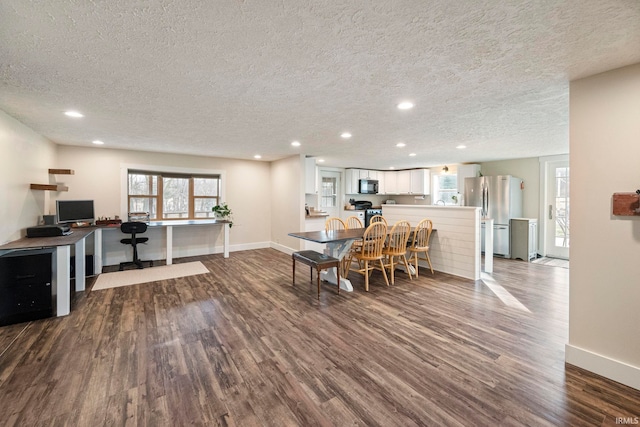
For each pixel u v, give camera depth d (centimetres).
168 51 180
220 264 553
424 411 172
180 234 621
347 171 848
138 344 251
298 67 202
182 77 218
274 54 184
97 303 347
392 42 170
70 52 181
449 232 490
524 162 645
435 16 144
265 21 149
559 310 328
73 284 424
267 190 729
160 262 570
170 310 327
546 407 175
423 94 253
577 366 216
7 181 310
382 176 905
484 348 245
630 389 191
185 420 165
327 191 841
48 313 304
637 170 190
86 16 144
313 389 193
